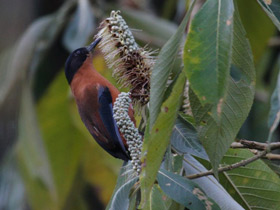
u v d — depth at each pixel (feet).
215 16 14.78
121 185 15.40
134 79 15.40
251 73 14.96
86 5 16.97
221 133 14.96
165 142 14.89
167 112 14.84
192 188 15.10
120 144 15.94
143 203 14.92
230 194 15.46
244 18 16.56
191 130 15.34
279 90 14.92
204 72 14.74
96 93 16.19
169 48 14.87
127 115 15.34
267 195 15.42
